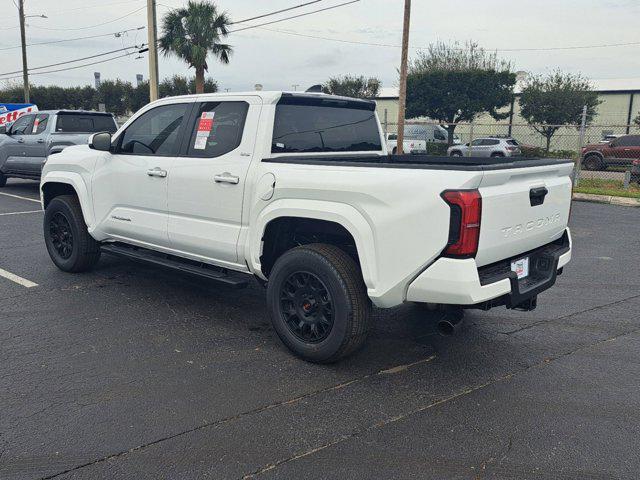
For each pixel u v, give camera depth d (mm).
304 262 3977
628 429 3303
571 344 4629
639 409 3547
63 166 6055
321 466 2912
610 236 9375
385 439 3174
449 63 40781
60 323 4883
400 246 3562
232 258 4535
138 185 5203
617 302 5770
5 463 2895
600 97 45375
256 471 2865
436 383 3883
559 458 3010
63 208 6113
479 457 3012
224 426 3277
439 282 3469
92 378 3852
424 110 39031
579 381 3941
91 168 5711
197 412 3428
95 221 5773
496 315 5348
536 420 3400
